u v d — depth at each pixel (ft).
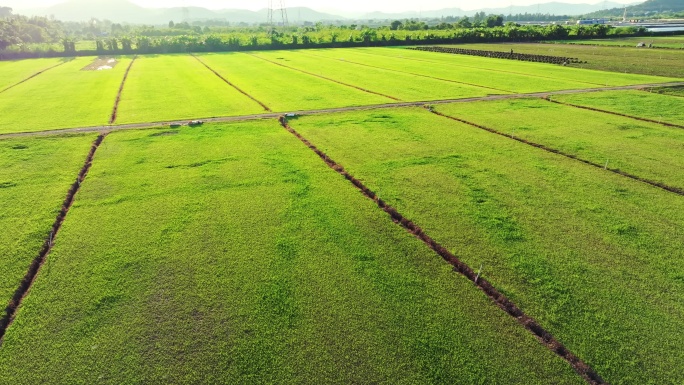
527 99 112.27
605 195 55.93
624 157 69.51
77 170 63.72
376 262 41.39
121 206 52.47
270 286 37.86
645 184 59.57
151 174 62.28
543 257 42.09
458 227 47.55
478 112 98.78
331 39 298.76
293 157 69.56
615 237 45.70
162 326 33.27
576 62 186.80
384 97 116.26
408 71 167.63
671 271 39.91
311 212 51.08
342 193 56.29
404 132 82.79
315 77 153.17
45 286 37.68
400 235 46.14
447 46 284.82
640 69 163.22
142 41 258.78
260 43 280.31
